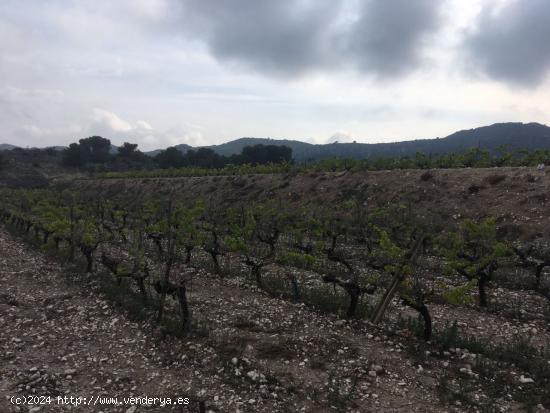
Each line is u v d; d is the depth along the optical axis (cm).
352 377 1083
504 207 3017
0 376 1062
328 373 1106
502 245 1691
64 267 2277
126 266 2050
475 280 1281
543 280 1955
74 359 1180
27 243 3122
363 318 1481
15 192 6706
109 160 13200
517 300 1730
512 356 1172
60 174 11888
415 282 1399
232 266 2298
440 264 2219
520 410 939
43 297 1734
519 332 1410
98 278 2008
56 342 1291
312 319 1486
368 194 4081
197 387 1033
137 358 1191
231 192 5650
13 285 1908
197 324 1417
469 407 949
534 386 1031
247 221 3406
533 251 2406
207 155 12262
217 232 3084
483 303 1664
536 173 3181
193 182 6631
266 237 2770
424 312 1288
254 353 1209
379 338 1320
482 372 1102
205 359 1169
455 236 2377
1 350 1217
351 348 1248
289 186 5059
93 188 8512
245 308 1608
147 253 2688
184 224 2417
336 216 3850
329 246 2886
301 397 993
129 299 1648
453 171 3772
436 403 970
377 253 2481
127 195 7425
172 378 1080
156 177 7981
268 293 1806
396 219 3269
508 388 1028
